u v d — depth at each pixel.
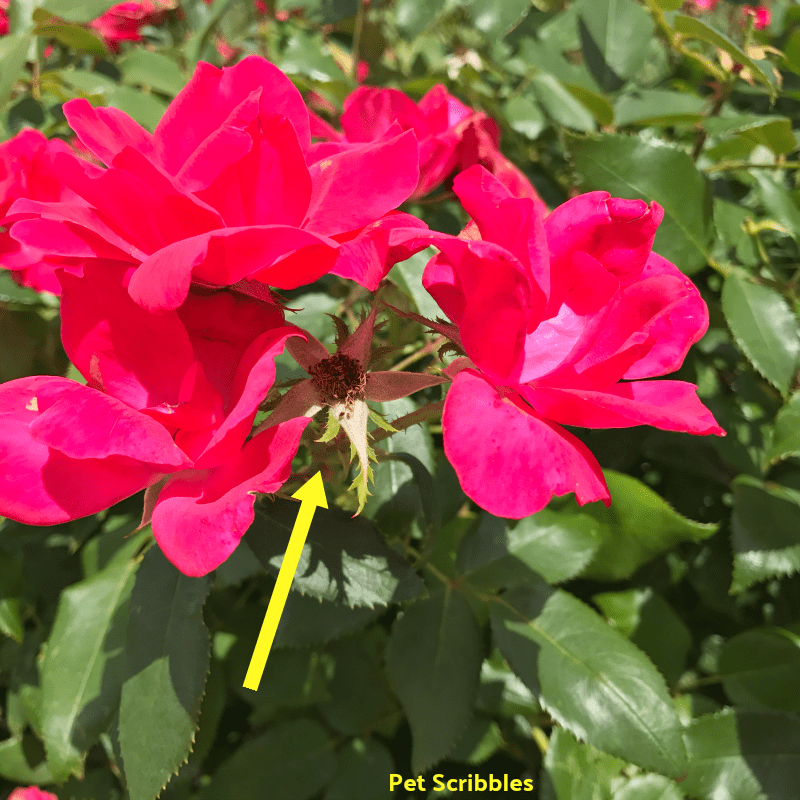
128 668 0.25
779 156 0.32
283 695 0.35
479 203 0.20
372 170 0.21
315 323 0.32
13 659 0.39
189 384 0.20
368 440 0.22
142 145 0.21
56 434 0.19
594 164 0.30
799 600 0.37
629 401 0.19
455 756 0.33
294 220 0.20
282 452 0.19
